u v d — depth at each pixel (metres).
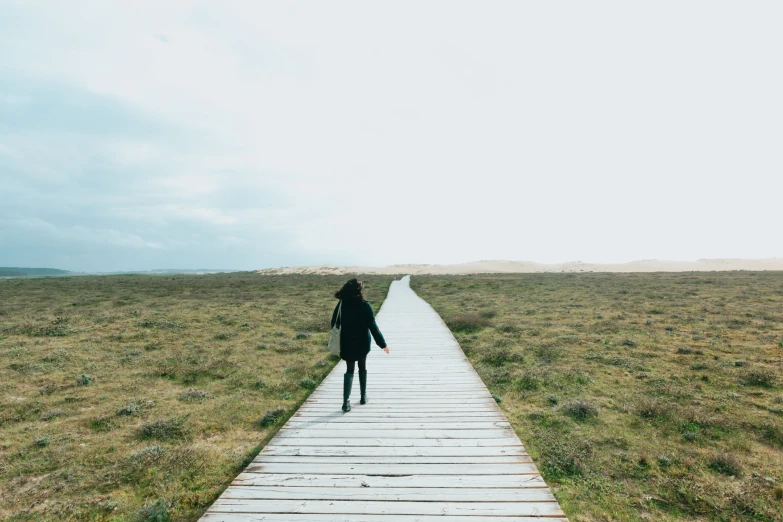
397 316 18.59
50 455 5.82
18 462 5.61
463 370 9.24
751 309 18.83
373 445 5.21
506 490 4.12
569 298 25.80
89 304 23.41
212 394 8.63
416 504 3.87
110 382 9.35
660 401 7.64
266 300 26.02
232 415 7.44
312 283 44.00
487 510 3.77
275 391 8.88
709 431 6.54
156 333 14.85
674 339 13.15
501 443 5.27
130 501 4.70
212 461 5.65
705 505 4.66
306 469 4.58
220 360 11.11
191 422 7.08
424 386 7.98
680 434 6.48
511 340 13.48
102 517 4.41
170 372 10.04
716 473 5.34
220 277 61.62
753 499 4.70
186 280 51.09
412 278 59.09
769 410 7.31
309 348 12.86
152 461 5.53
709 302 21.66
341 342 6.27
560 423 6.96
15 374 9.78
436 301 26.23
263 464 4.71
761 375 8.96
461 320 16.42
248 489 4.17
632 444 6.18
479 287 37.06
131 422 7.09
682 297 24.39
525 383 9.11
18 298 26.70
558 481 5.23
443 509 3.79
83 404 7.96
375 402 6.99
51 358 11.04
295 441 5.35
